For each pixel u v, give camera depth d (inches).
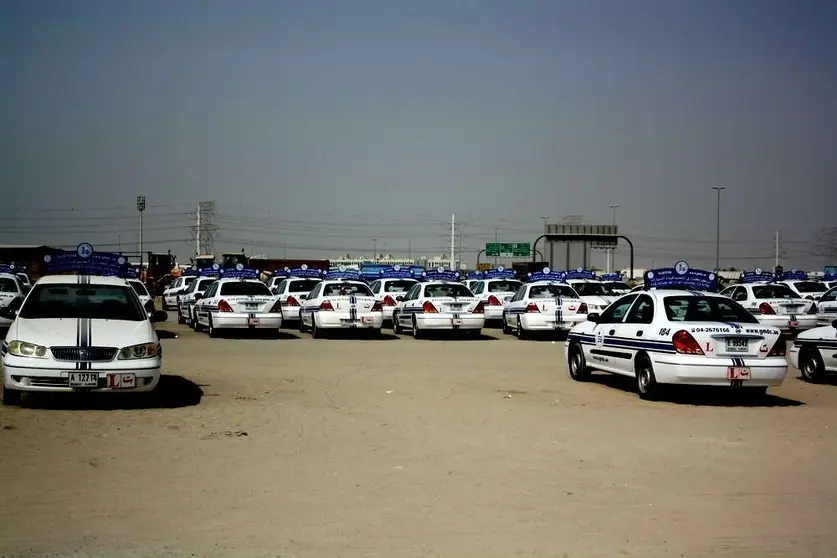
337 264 4065.0
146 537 246.5
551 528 260.1
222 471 327.3
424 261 4313.5
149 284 1989.4
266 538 246.8
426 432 412.2
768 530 260.8
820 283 1328.7
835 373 607.2
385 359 759.1
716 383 497.4
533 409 486.6
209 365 690.8
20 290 1017.5
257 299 973.8
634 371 540.7
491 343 963.3
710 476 330.0
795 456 367.2
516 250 3400.6
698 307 529.7
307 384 580.7
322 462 345.1
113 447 366.9
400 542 244.7
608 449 377.4
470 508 280.8
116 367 448.5
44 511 271.4
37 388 444.1
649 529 260.4
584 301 1036.5
